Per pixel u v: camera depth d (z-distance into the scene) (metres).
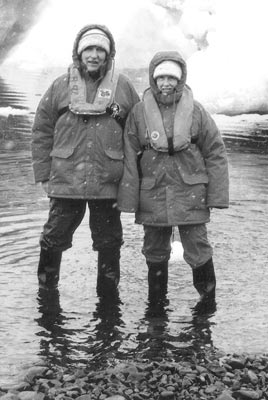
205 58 17.81
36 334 4.73
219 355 4.43
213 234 6.83
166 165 5.09
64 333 4.76
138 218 5.24
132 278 5.75
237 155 11.20
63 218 5.38
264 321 4.98
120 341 4.64
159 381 4.08
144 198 5.17
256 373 4.20
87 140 5.17
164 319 5.01
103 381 4.07
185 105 5.10
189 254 5.26
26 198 8.20
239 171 9.92
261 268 5.95
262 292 5.47
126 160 5.20
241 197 8.38
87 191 5.19
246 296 5.39
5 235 6.75
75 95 5.16
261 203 8.11
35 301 5.29
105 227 5.38
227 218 7.43
